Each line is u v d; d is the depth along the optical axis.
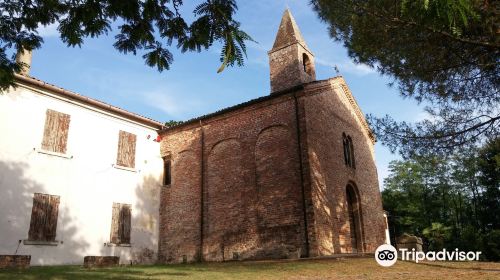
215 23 3.87
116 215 19.08
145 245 19.97
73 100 18.25
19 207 15.53
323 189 17.05
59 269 12.02
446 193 43.25
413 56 10.94
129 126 20.84
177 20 4.55
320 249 15.45
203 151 20.20
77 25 4.76
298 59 21.41
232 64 3.48
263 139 18.09
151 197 21.00
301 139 16.84
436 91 11.66
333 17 11.73
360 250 19.78
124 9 4.56
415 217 43.06
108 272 10.93
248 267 12.36
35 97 16.89
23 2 5.40
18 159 15.87
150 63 4.91
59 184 17.05
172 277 9.66
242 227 17.59
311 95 18.20
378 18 10.43
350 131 21.89
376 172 24.16
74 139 18.02
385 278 8.88
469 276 8.65
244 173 18.28
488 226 34.44
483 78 11.05
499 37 9.02
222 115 19.88
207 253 18.44
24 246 15.39
